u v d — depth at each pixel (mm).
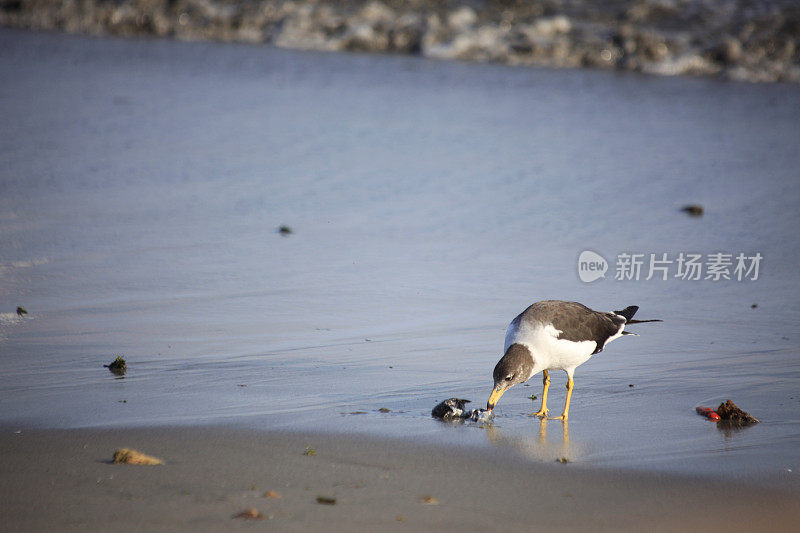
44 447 8320
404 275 14445
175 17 40406
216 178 19531
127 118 24578
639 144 23422
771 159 22172
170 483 7570
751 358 11477
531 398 10320
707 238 16578
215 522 6863
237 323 12266
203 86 29469
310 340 11766
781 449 8695
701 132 24812
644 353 11727
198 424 9023
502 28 37219
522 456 8461
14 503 7133
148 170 19891
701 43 34562
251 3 41031
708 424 9422
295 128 24172
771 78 32594
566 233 16734
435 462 8250
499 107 27500
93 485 7488
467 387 10430
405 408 9719
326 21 38906
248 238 15977
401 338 11930
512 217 17594
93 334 11680
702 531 7000
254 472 7867
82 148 21406
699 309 13359
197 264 14602
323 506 7207
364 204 18172
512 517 7137
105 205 17391
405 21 38188
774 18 36250
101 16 40750
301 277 14203
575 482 7867
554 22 36969
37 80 29297
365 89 29656
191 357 11031
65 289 13281
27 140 21859
